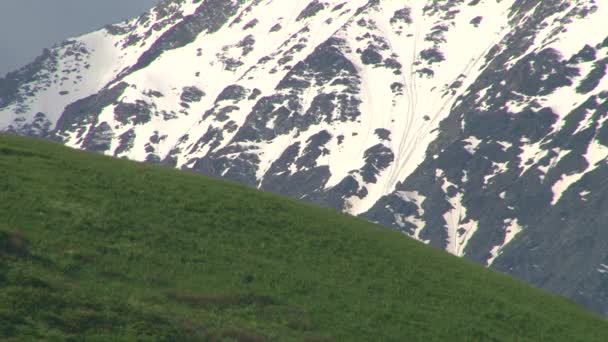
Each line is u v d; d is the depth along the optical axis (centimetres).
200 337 16388
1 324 14662
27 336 14638
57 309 15688
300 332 18312
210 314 17875
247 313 18562
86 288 17112
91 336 15288
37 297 15762
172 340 15938
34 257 17988
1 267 16562
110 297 16938
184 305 18062
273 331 17912
